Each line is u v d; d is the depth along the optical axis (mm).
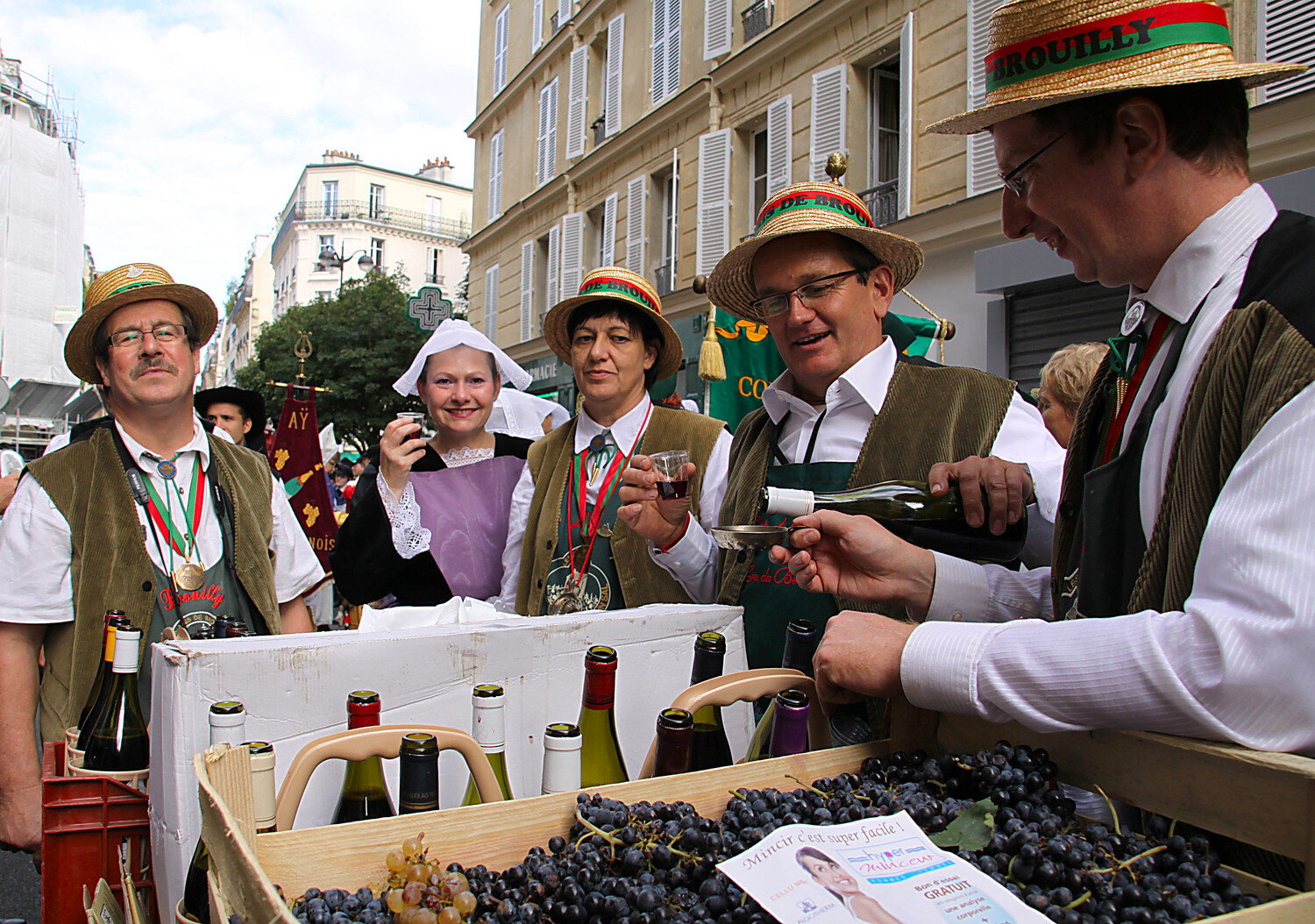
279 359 25938
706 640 1290
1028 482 1551
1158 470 1072
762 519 1899
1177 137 1052
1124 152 1075
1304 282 913
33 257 31141
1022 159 1167
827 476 1941
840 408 2035
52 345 31844
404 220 52656
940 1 8188
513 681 1262
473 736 1002
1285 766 740
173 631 1474
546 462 2564
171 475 2078
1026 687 899
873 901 704
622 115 13914
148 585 1950
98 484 1965
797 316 1939
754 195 11336
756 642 1909
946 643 971
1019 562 1874
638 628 1401
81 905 1243
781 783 961
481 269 19969
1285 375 846
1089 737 912
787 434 2141
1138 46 1046
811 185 1965
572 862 771
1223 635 788
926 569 1355
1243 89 1101
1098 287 6789
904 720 1056
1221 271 1035
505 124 18734
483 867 785
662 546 2066
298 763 859
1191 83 1035
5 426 23156
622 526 2314
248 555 2115
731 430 3869
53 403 23562
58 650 1883
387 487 2494
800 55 10102
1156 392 1103
